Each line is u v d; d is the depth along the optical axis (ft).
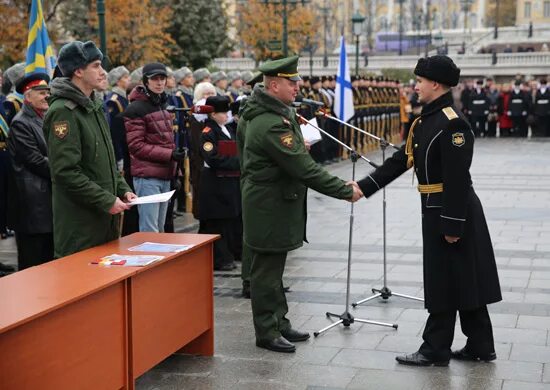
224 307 23.71
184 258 17.87
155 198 18.51
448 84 17.99
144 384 17.40
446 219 17.57
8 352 12.53
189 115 31.83
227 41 111.34
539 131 93.20
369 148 75.97
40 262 25.36
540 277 26.81
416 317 22.34
